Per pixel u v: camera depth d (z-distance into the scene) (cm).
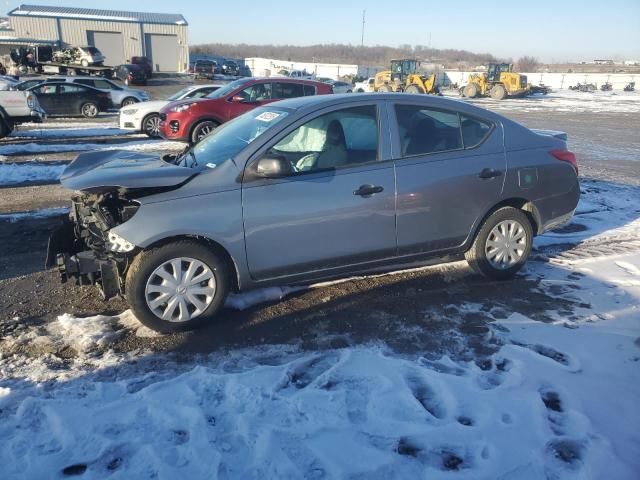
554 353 371
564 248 593
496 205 480
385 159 427
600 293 470
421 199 436
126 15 5475
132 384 328
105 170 400
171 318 384
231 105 1192
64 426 285
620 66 10394
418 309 437
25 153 1187
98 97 2016
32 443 274
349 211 412
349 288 475
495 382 336
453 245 465
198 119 1172
